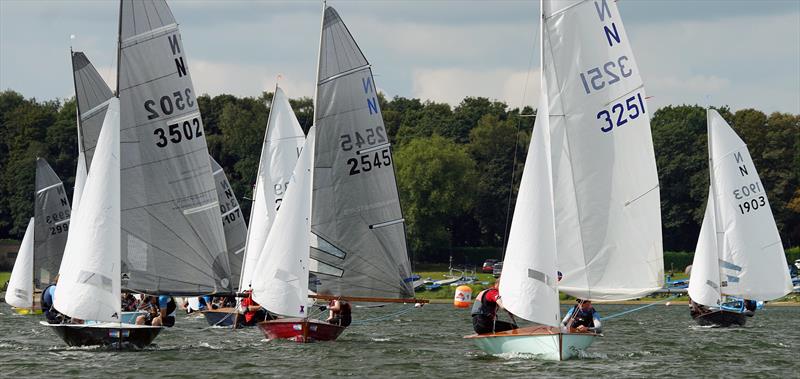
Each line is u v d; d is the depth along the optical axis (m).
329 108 156.12
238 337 162.75
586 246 125.19
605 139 125.25
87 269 128.25
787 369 124.50
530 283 118.56
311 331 150.75
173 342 151.50
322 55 155.75
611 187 125.50
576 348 124.38
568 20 123.88
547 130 120.50
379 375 115.44
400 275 160.12
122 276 140.75
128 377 112.69
